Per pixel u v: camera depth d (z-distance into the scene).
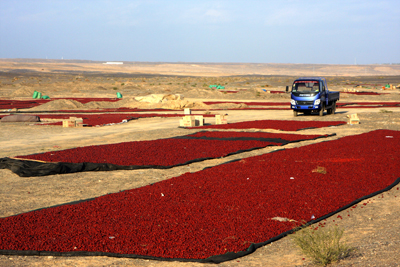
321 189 10.70
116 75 198.00
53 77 154.88
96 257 6.72
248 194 10.27
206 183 11.52
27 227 8.08
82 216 8.73
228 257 6.53
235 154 16.52
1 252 6.85
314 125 26.28
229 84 113.06
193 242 7.16
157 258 6.55
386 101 55.38
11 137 22.58
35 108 44.66
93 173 13.48
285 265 6.14
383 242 6.74
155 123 30.03
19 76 151.25
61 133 24.25
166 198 10.02
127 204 9.57
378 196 10.26
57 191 11.30
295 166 13.59
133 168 13.96
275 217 8.49
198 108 46.34
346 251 6.32
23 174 13.14
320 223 8.23
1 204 10.09
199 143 19.11
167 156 15.80
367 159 14.56
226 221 8.26
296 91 32.72
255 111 41.59
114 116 35.47
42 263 6.48
